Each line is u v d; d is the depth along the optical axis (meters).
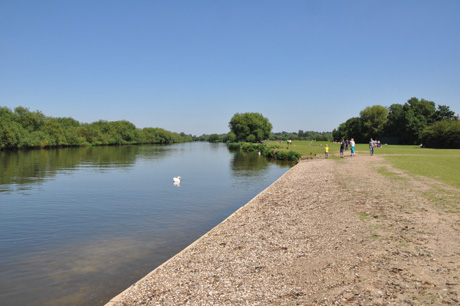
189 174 42.25
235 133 172.75
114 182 34.69
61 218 19.36
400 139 110.75
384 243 10.01
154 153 96.25
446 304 6.17
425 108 107.12
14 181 34.78
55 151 95.75
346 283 7.75
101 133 158.00
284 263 9.86
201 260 10.84
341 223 13.07
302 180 27.95
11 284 10.35
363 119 138.75
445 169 27.47
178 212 20.97
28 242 14.82
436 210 13.27
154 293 8.54
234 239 12.97
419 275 7.54
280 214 16.53
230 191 29.25
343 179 25.20
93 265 11.90
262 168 50.16
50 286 10.16
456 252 8.65
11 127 91.25
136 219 19.09
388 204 15.16
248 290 8.23
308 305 7.01
